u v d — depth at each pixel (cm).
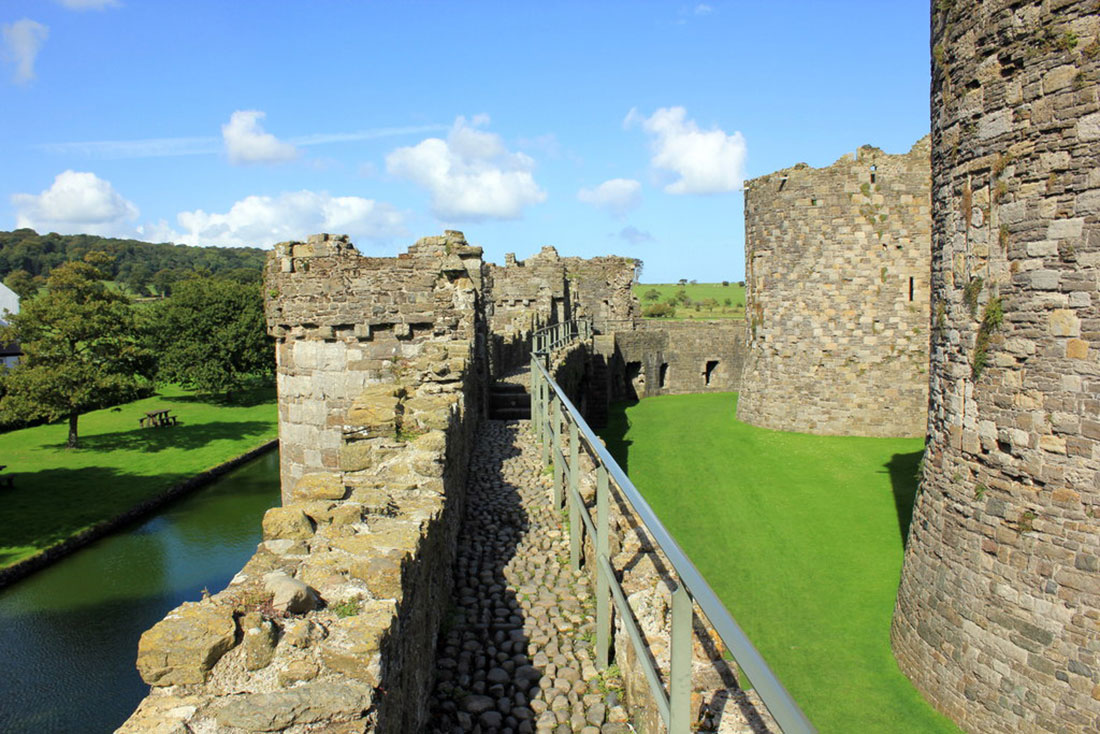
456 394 1084
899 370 2920
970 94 1091
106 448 3969
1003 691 1027
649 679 443
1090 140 917
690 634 380
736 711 389
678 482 2475
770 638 1396
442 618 691
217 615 355
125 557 2381
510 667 630
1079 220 931
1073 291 940
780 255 3069
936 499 1194
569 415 884
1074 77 930
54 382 3594
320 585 420
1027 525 999
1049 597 973
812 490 2303
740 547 1867
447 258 1463
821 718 1138
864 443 2841
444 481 691
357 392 1455
